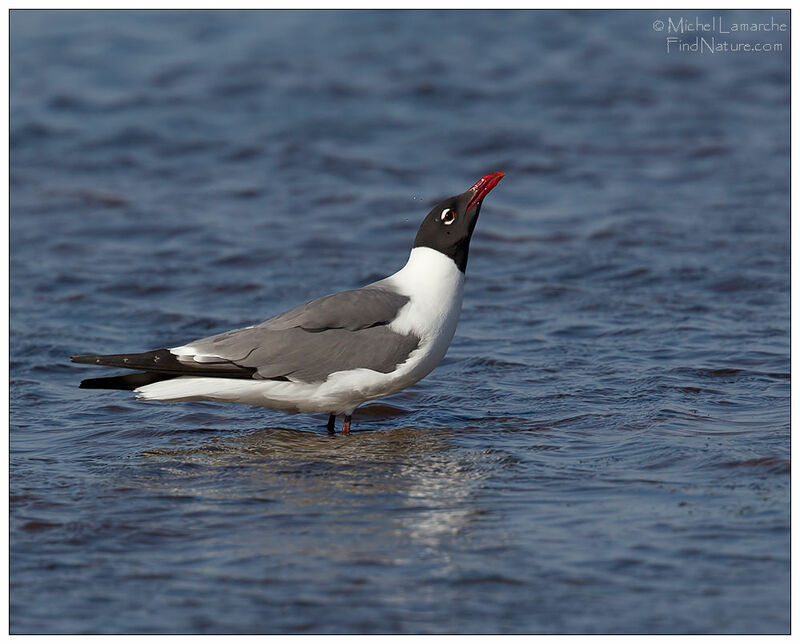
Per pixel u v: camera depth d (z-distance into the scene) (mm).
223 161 25016
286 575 8336
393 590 8070
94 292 17688
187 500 9930
